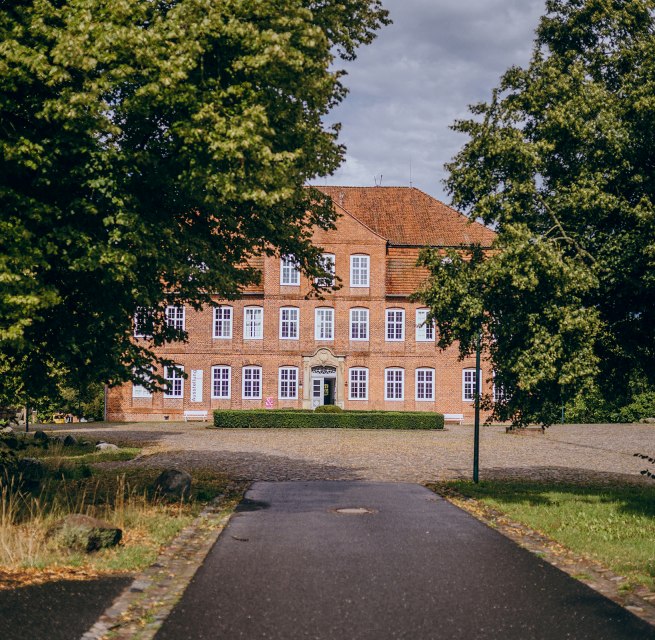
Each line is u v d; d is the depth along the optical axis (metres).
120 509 12.26
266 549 10.57
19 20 11.77
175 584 8.58
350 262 53.66
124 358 13.92
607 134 14.47
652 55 15.04
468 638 6.68
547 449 31.06
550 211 14.84
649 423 48.72
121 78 11.49
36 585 8.12
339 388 53.22
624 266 14.34
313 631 6.85
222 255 15.48
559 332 13.91
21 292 10.69
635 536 11.67
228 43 12.00
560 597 8.08
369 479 19.77
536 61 16.28
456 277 15.49
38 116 11.19
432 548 10.71
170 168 12.75
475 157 15.81
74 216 12.16
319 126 14.83
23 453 24.70
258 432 39.75
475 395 18.55
